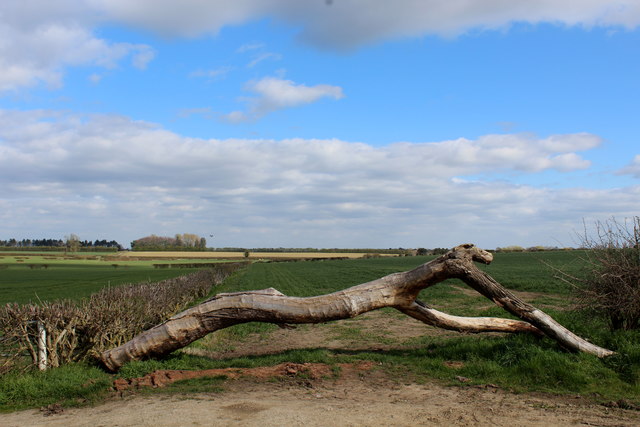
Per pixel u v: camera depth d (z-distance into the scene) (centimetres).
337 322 1658
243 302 1040
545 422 591
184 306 2105
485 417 617
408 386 802
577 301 1071
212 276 3531
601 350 899
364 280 3641
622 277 973
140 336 1013
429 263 1034
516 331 1089
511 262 4856
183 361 1019
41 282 4603
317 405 689
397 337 1307
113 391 809
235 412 657
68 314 958
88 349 1018
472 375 850
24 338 908
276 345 1291
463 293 2405
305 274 4962
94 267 8125
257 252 15325
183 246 15638
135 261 10431
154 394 777
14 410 736
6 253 12512
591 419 601
